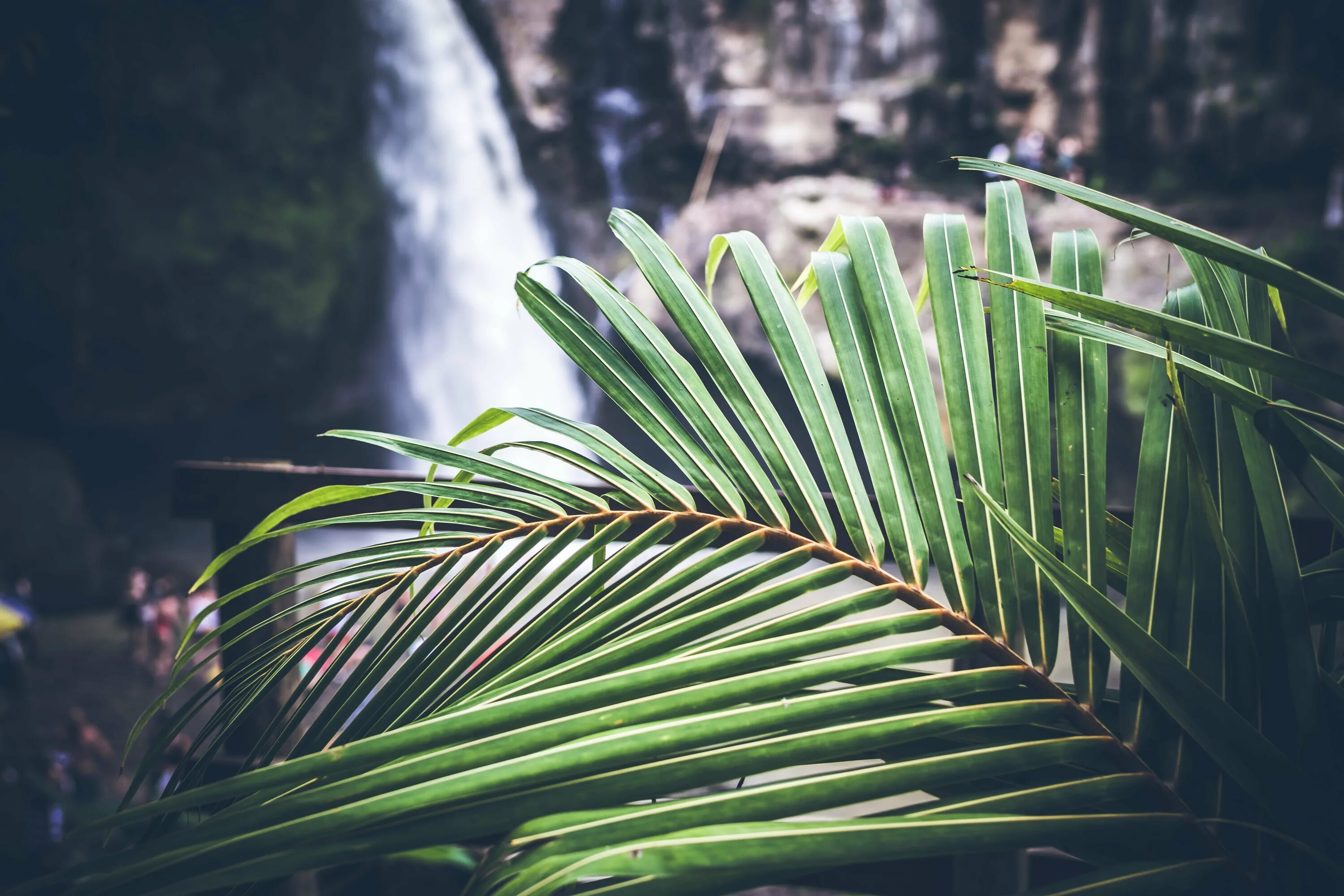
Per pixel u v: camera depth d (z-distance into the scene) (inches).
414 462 690.2
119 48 565.0
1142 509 29.1
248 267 597.6
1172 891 22.1
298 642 29.8
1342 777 24.8
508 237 714.8
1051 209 575.5
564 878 18.6
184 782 27.9
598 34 699.4
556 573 28.1
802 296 36.3
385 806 19.7
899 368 30.5
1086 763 25.9
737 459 30.1
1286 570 26.7
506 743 21.0
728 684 22.6
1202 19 584.7
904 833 20.3
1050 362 30.9
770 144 661.9
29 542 497.0
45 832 202.8
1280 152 563.8
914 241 573.3
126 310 562.6
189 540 601.3
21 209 533.0
